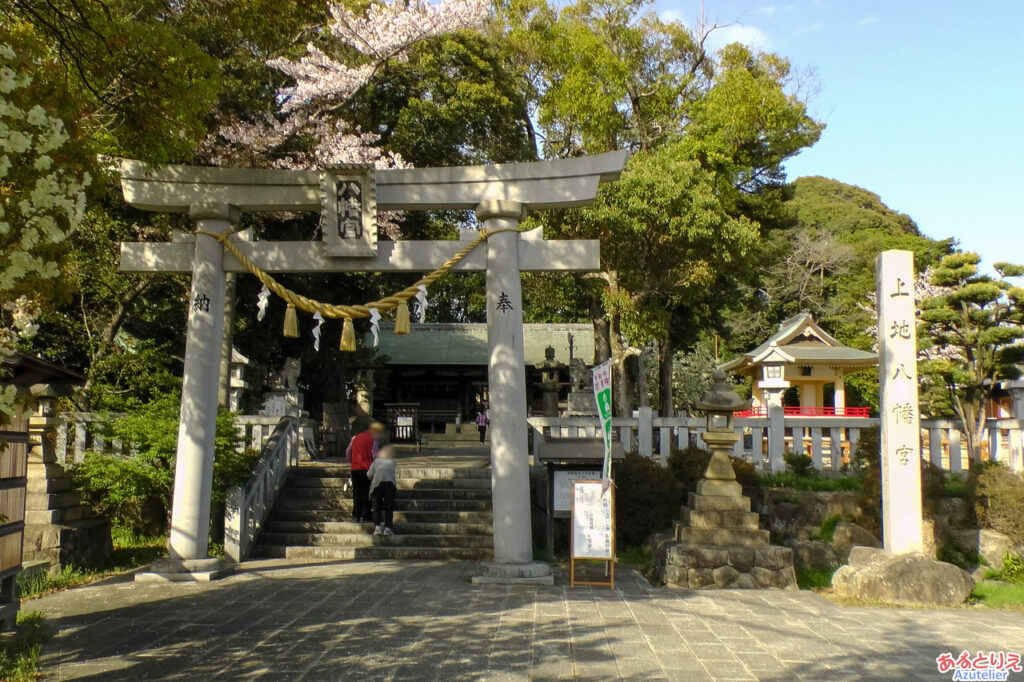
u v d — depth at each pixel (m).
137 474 11.91
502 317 9.84
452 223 22.09
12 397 4.50
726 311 40.31
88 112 8.57
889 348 9.62
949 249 37.84
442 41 19.41
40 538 9.56
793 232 42.41
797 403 35.97
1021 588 9.74
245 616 7.61
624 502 12.56
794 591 9.47
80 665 5.93
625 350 20.28
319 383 25.08
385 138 20.61
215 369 10.08
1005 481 10.98
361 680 5.60
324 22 10.54
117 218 16.53
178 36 9.42
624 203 16.48
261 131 17.66
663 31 21.62
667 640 6.88
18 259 4.29
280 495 13.36
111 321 17.20
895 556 9.27
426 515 12.64
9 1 7.25
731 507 10.21
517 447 9.74
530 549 9.79
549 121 20.56
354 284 21.70
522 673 5.81
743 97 19.91
